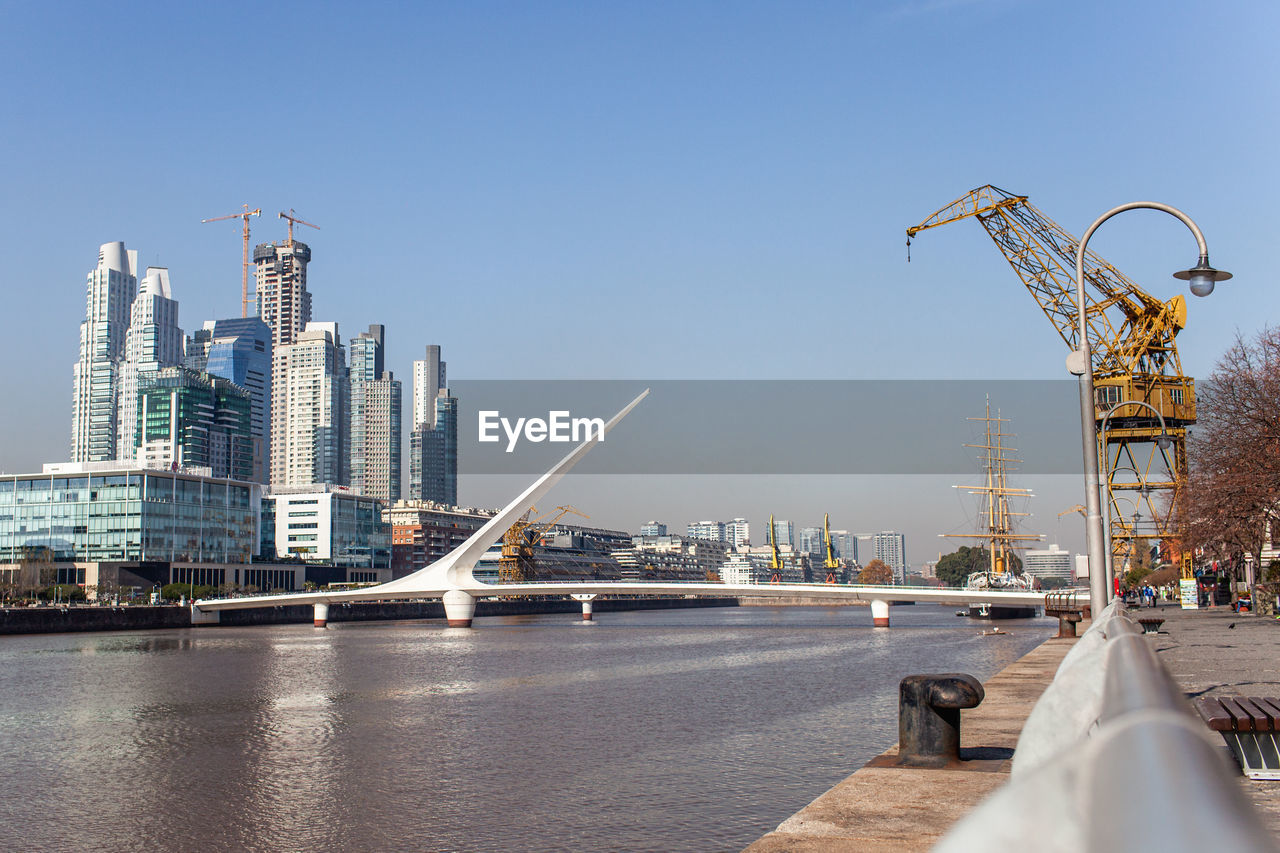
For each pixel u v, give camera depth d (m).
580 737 33.09
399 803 23.84
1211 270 18.44
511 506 131.25
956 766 10.96
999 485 165.88
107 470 157.38
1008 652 69.94
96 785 27.81
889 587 112.06
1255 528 58.91
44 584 142.00
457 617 130.38
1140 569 146.12
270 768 29.52
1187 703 1.79
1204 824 1.14
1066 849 1.25
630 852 18.45
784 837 7.90
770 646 82.25
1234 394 58.53
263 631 122.50
